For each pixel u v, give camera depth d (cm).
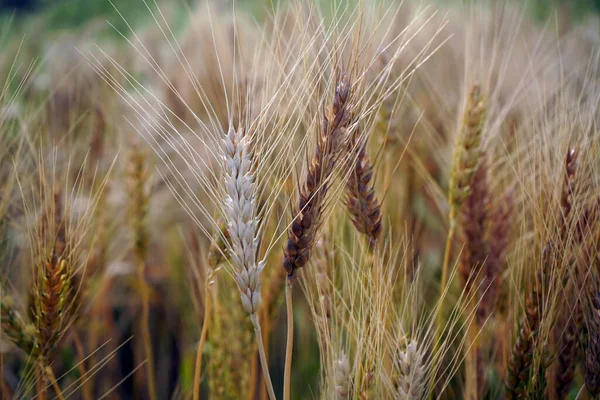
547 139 60
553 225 56
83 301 65
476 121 60
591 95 58
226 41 69
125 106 82
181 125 80
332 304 58
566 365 58
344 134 50
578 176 57
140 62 94
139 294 81
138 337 80
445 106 74
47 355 57
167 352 81
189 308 77
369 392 54
